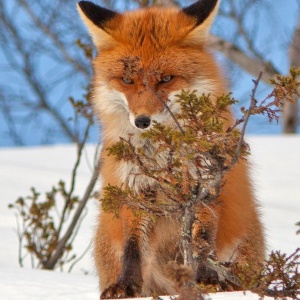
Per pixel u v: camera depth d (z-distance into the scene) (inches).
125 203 344.5
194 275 319.0
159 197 404.5
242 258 427.5
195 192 328.8
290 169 941.2
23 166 978.1
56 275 471.8
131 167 406.3
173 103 404.2
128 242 411.5
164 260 428.5
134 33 418.9
